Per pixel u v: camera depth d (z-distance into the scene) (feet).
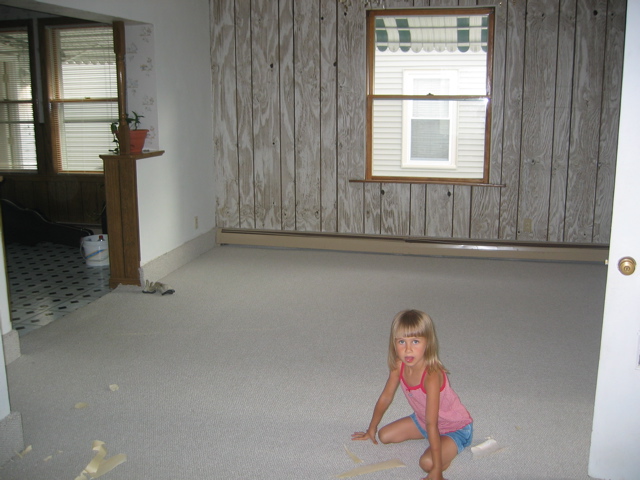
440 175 18.66
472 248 18.61
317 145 19.12
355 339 12.31
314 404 9.66
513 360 11.28
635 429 7.26
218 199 20.21
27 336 12.44
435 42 17.98
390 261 18.33
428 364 7.48
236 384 10.34
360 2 17.97
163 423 9.10
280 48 18.81
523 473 7.86
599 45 17.06
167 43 16.61
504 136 17.97
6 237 20.72
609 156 17.56
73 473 7.91
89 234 19.85
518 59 17.49
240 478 7.77
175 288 15.71
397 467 7.97
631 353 7.12
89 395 9.95
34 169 21.84
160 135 16.47
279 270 17.35
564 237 18.24
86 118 21.17
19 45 21.08
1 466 8.04
